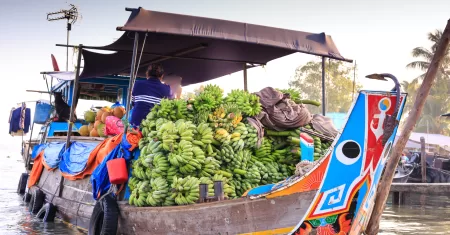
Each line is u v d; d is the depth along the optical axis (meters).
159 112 6.33
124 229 6.47
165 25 6.86
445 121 52.44
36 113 12.69
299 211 5.38
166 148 5.92
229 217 5.52
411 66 49.62
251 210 5.47
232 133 6.23
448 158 27.73
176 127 6.04
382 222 11.70
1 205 12.30
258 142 6.34
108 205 6.54
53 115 11.89
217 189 5.68
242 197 5.53
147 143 6.40
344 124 5.27
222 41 8.44
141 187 6.18
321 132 6.83
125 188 6.70
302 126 6.69
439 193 16.05
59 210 9.31
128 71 11.05
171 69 10.75
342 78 48.72
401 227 10.75
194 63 10.25
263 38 7.48
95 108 10.22
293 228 5.40
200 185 5.69
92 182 7.16
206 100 6.37
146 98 6.88
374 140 5.32
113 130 8.09
